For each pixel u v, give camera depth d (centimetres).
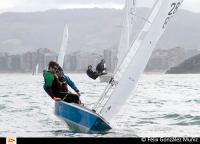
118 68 4188
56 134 4091
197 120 5000
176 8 4116
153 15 4350
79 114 4172
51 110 6094
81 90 10156
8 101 7581
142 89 10912
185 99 7694
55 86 4462
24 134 4094
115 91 4056
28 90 11100
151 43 4062
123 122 4856
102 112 4084
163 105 6681
